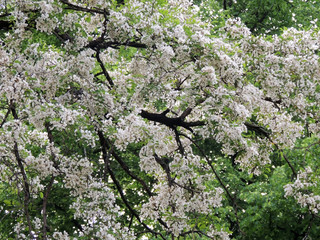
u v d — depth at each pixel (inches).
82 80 317.1
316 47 369.1
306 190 409.4
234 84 334.0
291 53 364.8
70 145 482.3
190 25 362.6
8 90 279.9
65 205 617.9
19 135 287.4
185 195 368.2
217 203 356.5
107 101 316.8
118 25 328.5
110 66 429.1
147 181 697.6
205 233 361.7
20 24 302.0
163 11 343.0
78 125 297.1
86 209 296.0
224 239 358.0
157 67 336.5
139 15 334.3
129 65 376.8
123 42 346.9
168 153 380.2
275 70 347.9
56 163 305.9
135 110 338.6
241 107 324.5
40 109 286.5
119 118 328.2
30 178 300.8
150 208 371.6
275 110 375.6
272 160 720.3
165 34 333.7
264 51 357.4
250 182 785.6
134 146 696.4
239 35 361.4
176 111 437.4
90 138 301.0
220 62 327.9
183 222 348.8
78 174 299.9
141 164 332.8
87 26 362.6
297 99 351.9
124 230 304.8
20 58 306.7
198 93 326.3
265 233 645.9
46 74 311.3
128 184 708.0
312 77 354.0
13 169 299.7
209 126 320.8
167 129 407.8
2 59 299.0
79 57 311.0
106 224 297.1
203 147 727.1
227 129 317.4
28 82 297.4
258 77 344.2
